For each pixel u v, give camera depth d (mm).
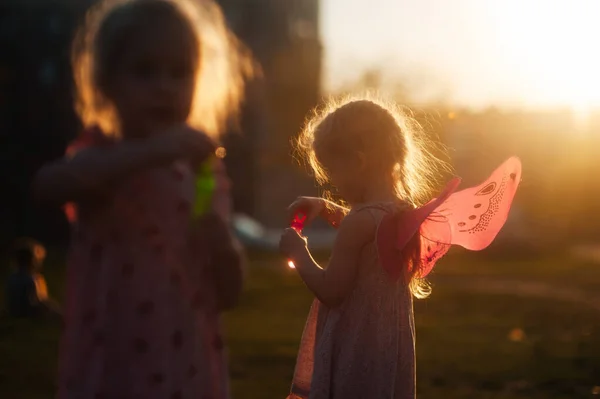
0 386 7512
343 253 3746
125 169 3254
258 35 41812
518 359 8914
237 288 3672
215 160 3688
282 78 41156
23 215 34469
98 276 3502
